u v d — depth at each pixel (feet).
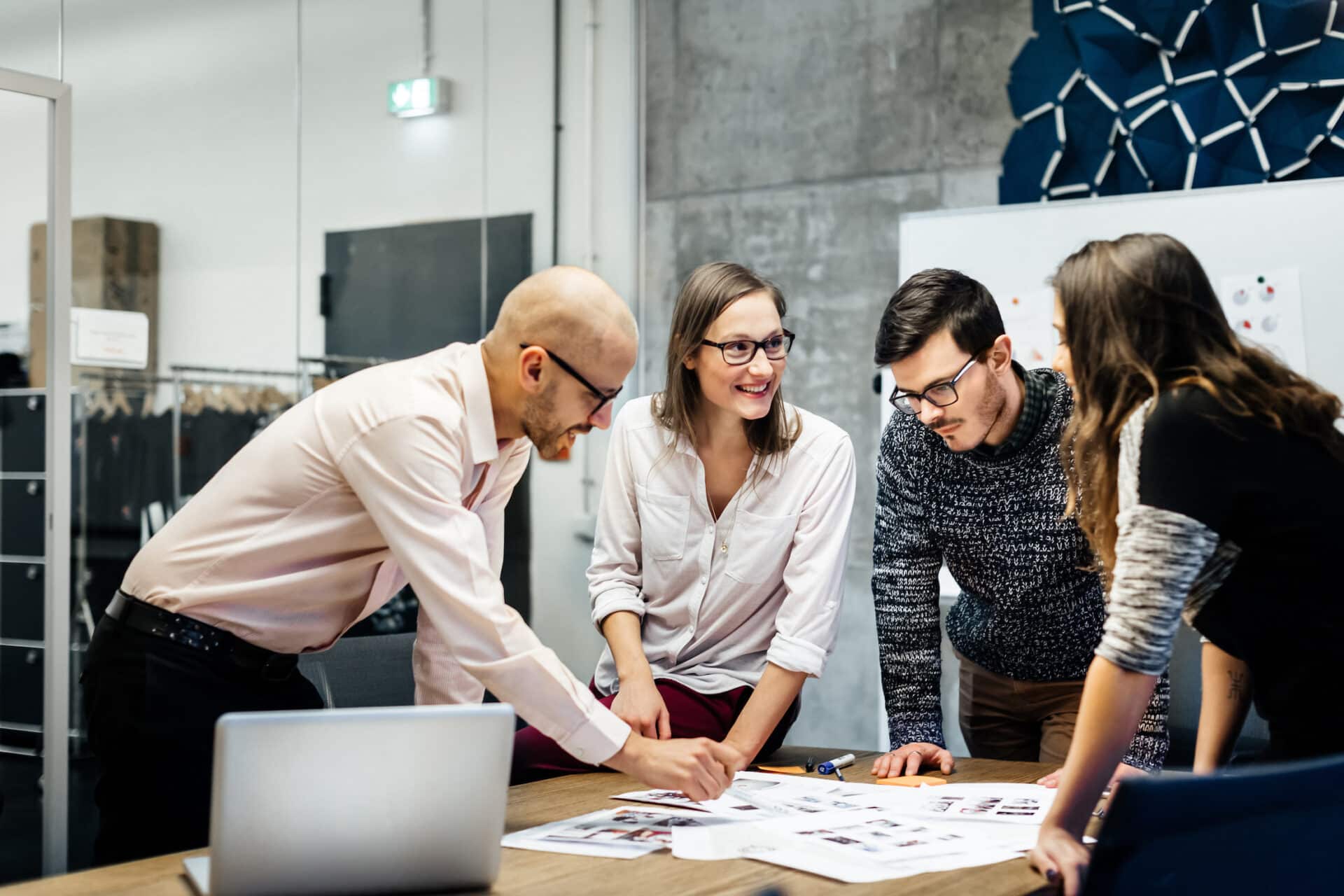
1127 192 13.92
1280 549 4.39
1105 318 4.67
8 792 11.28
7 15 11.17
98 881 4.31
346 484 5.45
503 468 5.94
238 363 12.80
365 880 4.04
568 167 16.85
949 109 15.28
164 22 12.34
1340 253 12.19
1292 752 4.61
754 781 6.24
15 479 11.55
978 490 7.36
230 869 3.87
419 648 6.07
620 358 5.36
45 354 11.53
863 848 4.72
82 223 11.68
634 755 5.08
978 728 8.36
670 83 17.57
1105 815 3.24
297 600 5.67
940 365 6.75
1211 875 3.33
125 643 5.67
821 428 7.24
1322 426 4.50
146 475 12.08
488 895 4.13
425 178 14.89
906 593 7.68
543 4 16.56
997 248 13.75
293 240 13.35
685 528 7.29
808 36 16.39
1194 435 4.35
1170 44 13.56
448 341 15.08
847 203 16.07
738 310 6.75
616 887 4.21
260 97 13.14
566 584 16.80
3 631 11.46
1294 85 12.88
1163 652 4.33
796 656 6.77
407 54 14.71
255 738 3.84
